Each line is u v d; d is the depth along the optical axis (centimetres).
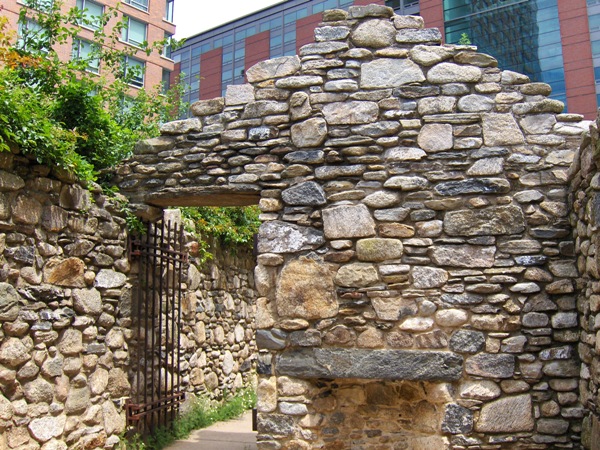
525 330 423
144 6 2256
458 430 418
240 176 481
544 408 414
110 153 542
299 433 441
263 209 470
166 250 558
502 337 424
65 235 434
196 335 682
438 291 435
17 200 384
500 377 419
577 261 419
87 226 459
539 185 439
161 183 507
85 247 456
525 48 2012
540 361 419
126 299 511
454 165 448
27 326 387
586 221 385
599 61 1933
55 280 420
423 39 472
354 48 479
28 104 396
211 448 545
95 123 539
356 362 435
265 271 463
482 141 450
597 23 1948
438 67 465
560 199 435
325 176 463
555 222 433
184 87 938
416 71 467
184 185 498
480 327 427
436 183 450
